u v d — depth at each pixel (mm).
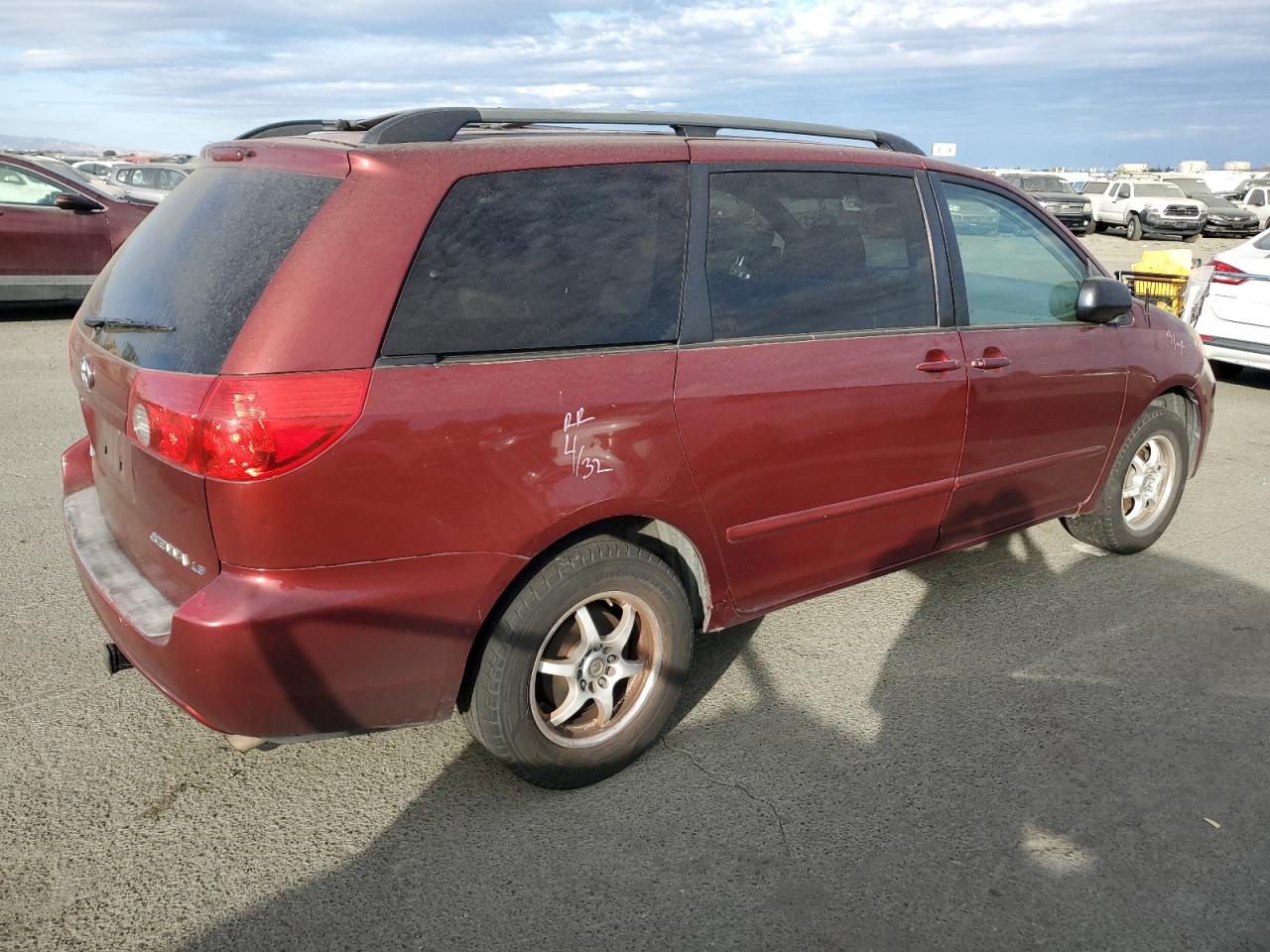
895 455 3529
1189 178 34781
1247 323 9141
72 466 3576
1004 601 4383
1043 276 4164
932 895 2555
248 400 2293
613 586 2867
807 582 3461
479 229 2623
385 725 2613
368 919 2432
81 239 11125
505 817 2836
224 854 2652
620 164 2920
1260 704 3541
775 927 2434
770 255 3213
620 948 2357
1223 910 2529
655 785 3000
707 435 2965
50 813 2787
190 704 2461
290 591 2387
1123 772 3117
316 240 2430
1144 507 4922
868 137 3766
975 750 3221
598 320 2803
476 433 2525
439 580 2541
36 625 3885
